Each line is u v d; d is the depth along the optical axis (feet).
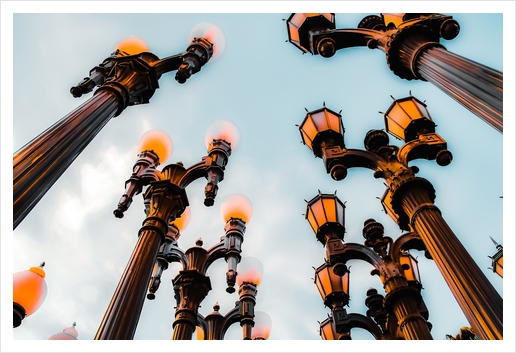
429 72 12.86
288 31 18.79
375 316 19.08
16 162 9.11
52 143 10.11
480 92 10.36
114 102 13.58
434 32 13.93
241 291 20.43
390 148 16.87
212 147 17.99
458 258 11.23
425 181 13.82
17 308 14.12
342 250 16.79
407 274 17.99
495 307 9.80
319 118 17.90
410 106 17.11
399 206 14.14
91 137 11.78
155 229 13.41
